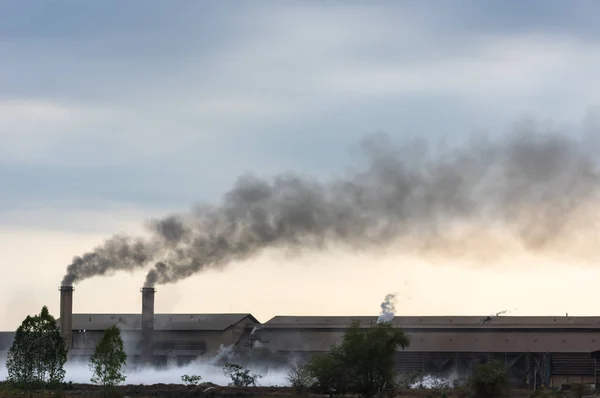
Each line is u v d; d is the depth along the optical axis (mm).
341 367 193625
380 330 196875
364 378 193625
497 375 192500
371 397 193875
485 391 192125
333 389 194500
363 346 193875
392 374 196125
